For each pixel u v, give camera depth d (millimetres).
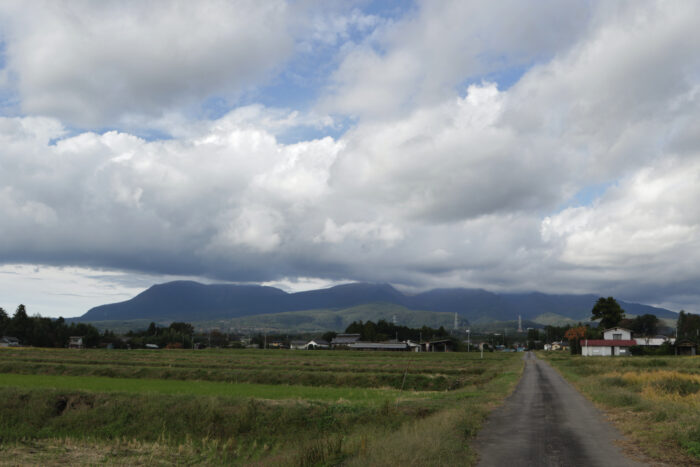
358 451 15531
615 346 115250
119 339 184500
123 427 29953
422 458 13617
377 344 177500
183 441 27656
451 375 63500
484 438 18188
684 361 68500
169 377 63156
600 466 13844
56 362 78188
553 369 70500
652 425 19625
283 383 57562
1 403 32938
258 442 26672
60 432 30125
